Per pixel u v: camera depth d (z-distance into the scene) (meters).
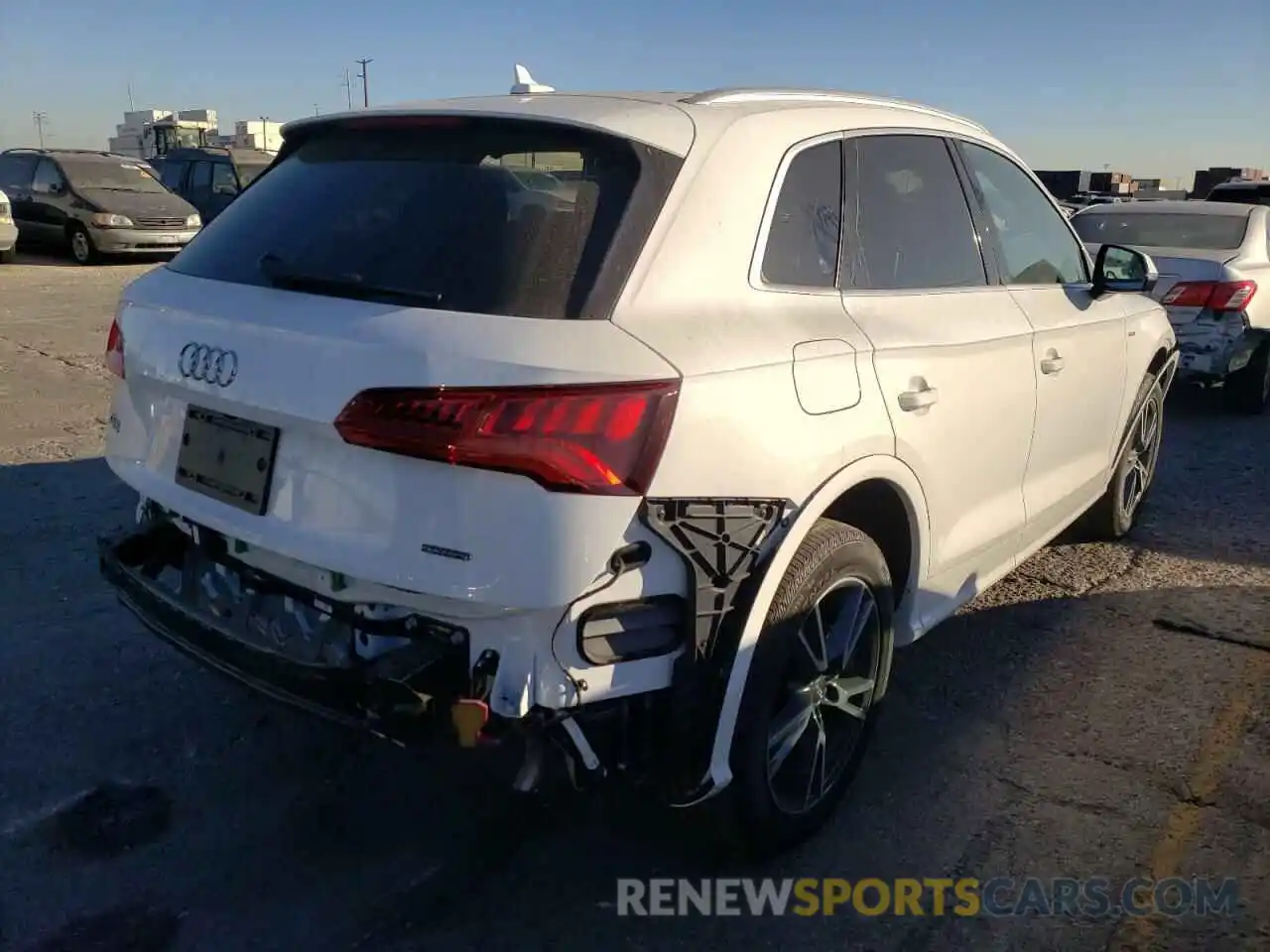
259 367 2.57
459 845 3.13
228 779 3.40
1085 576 5.19
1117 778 3.51
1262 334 8.40
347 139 3.07
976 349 3.53
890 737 3.73
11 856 3.01
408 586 2.35
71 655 4.09
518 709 2.37
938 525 3.49
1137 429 5.45
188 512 2.80
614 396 2.33
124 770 3.43
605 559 2.36
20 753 3.48
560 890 2.96
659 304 2.54
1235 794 3.42
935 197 3.65
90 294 14.26
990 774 3.53
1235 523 6.04
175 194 19.31
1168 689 4.09
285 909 2.85
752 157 2.87
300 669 2.57
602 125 2.68
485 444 2.26
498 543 2.30
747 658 2.67
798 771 3.08
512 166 2.72
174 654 4.13
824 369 2.84
